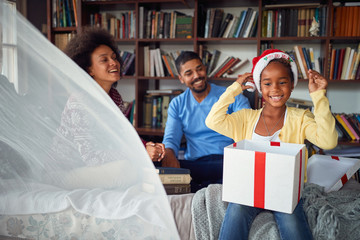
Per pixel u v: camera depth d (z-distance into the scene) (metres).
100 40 1.54
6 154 0.88
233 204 0.97
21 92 0.84
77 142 0.90
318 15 2.48
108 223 0.93
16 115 0.86
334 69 2.51
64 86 0.88
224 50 2.90
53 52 0.86
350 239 0.92
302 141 1.28
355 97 2.71
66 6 2.88
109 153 0.92
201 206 1.00
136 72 2.78
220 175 1.69
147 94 2.97
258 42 2.56
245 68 2.86
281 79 1.24
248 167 0.93
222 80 2.79
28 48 0.82
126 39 2.77
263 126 1.33
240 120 1.39
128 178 0.93
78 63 1.48
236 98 1.91
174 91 2.88
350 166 1.30
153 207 0.90
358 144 2.39
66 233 0.94
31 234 0.94
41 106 0.87
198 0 2.63
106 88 1.57
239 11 2.81
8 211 0.92
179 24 2.71
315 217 0.95
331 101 2.76
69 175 0.93
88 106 0.90
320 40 2.57
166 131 1.96
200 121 1.94
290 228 0.89
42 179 0.93
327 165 1.34
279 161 0.89
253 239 0.92
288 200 0.89
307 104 2.54
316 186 1.07
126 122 0.92
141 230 0.91
